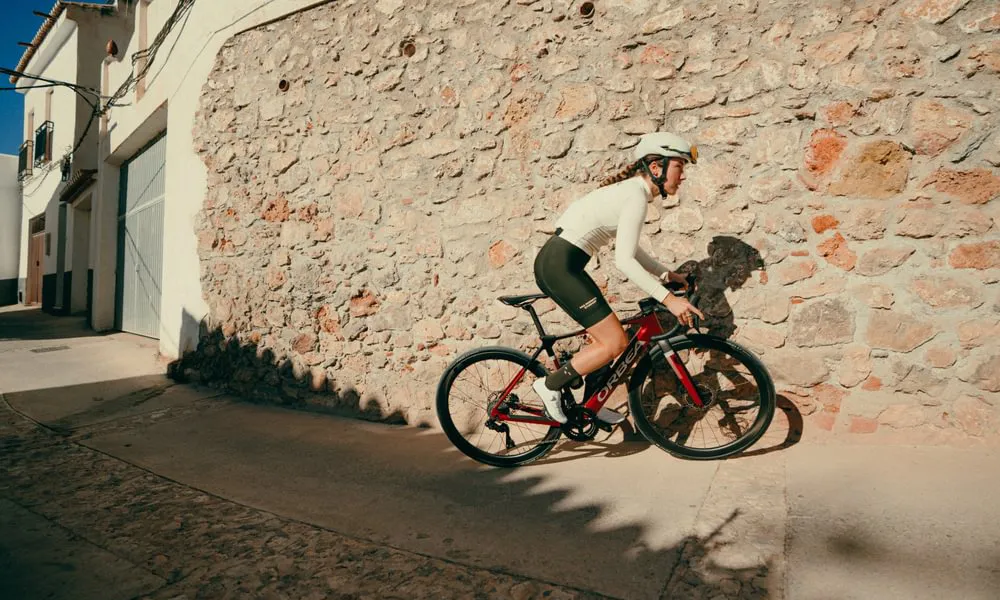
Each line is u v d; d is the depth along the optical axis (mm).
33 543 2102
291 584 1804
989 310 2430
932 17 2502
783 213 2748
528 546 1972
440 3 3586
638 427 2707
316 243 4090
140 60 7297
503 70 3371
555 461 2822
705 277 2891
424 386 3631
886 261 2580
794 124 2725
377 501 2449
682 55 2934
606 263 3094
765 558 1765
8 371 5480
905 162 2547
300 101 4195
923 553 1699
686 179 2922
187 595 1753
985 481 2098
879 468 2316
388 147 3771
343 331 3953
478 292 3445
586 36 3146
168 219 5418
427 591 1732
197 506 2445
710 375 2857
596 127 3117
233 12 4625
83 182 9789
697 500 2219
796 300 2729
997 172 2414
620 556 1859
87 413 4102
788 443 2725
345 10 3980
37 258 14062
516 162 3332
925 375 2525
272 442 3373
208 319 4789
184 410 4145
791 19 2727
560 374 2629
